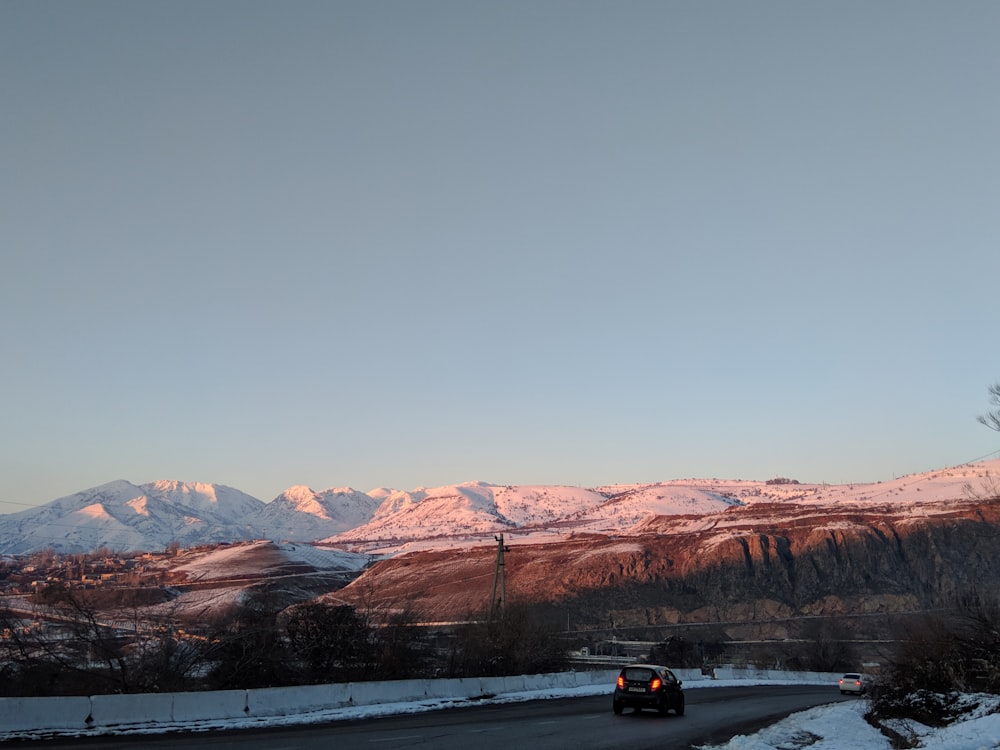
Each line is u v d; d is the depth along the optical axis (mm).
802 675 76125
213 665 32531
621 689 28094
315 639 36156
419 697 31562
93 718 20344
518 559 179250
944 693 26641
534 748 17734
